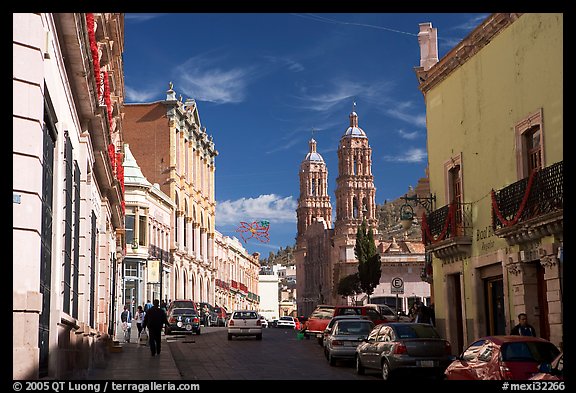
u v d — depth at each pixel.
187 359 27.02
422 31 29.67
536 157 20.34
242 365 24.50
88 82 16.02
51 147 13.23
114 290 35.31
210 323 63.41
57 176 13.64
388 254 68.69
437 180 27.48
